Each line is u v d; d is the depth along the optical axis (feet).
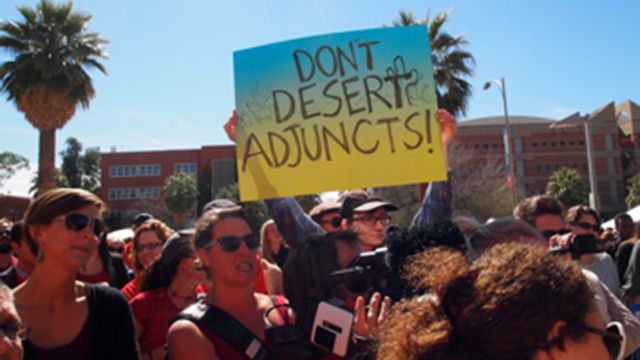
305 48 9.86
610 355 4.06
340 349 6.15
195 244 7.55
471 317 3.92
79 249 6.92
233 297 7.25
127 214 173.78
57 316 6.94
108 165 187.62
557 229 9.55
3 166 159.84
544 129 196.85
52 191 7.09
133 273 17.13
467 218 10.61
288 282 7.98
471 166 89.81
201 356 6.64
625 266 18.02
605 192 196.34
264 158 9.70
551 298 3.75
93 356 7.09
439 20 61.67
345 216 9.65
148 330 10.03
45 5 62.69
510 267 3.99
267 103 9.82
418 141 9.43
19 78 61.93
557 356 3.78
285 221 10.27
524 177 194.39
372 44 9.73
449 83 61.77
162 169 185.88
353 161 9.48
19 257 10.79
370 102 9.59
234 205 7.83
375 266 6.72
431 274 4.48
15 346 5.77
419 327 4.26
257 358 6.70
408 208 70.79
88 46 64.59
